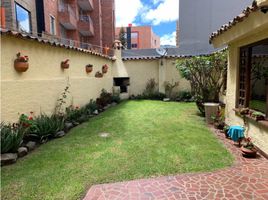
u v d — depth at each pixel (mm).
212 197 3342
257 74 5875
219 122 7168
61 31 17438
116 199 3326
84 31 20000
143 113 9797
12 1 10102
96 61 11648
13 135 4867
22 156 4906
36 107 6562
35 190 3551
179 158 4734
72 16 17297
